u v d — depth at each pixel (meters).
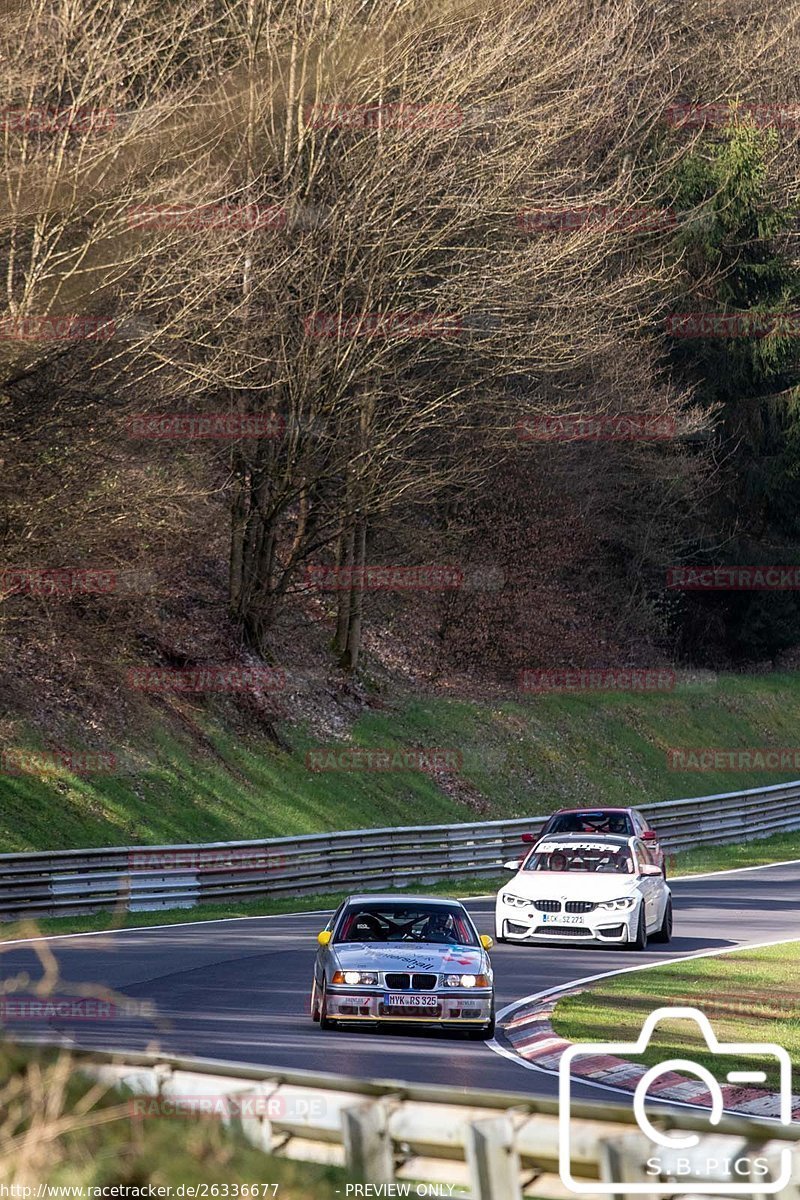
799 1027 55.69
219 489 126.75
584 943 79.75
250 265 124.31
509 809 149.62
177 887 103.00
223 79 130.38
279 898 110.19
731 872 133.75
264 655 150.00
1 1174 19.73
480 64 142.00
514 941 81.81
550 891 80.38
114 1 121.19
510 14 148.50
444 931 57.56
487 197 142.75
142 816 115.00
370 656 166.50
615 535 198.88
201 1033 50.50
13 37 105.81
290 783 132.75
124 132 109.00
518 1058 48.97
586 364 175.75
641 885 81.19
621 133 194.25
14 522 106.19
